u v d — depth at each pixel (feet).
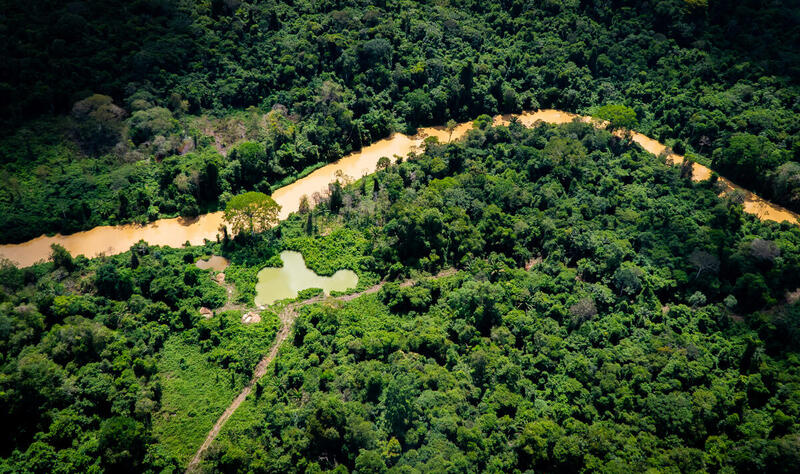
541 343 434.71
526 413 392.06
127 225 520.83
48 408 366.02
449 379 408.26
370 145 644.27
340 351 426.51
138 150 564.30
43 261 476.95
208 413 395.96
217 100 631.15
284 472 362.12
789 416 393.70
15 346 387.96
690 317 468.34
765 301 471.21
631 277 474.90
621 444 379.55
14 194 508.94
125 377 388.16
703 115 651.25
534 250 527.81
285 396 401.08
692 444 387.34
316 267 499.51
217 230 530.27
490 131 634.02
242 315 457.68
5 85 559.38
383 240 514.27
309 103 636.48
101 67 603.26
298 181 592.19
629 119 633.61
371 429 374.63
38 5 639.76
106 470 352.28
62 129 556.51
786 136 621.31
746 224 542.57
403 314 467.93
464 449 374.02
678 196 569.23
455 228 517.14
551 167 580.30
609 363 422.82
